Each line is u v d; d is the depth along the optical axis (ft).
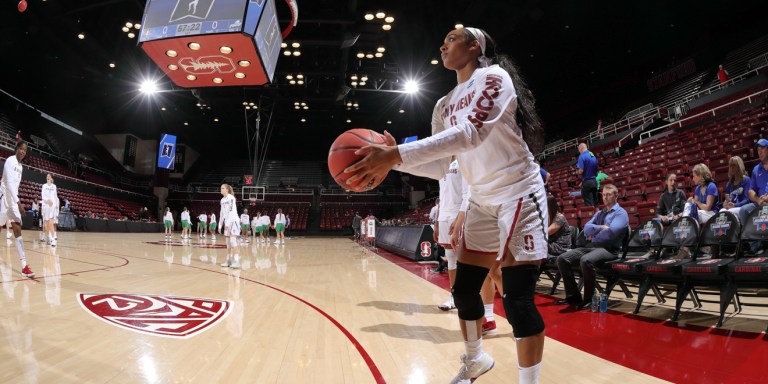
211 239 60.44
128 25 50.19
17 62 64.64
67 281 14.93
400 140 96.94
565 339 8.80
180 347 7.82
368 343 8.52
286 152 115.65
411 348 8.19
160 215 93.56
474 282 5.38
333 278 19.13
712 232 10.57
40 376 6.08
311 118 89.76
